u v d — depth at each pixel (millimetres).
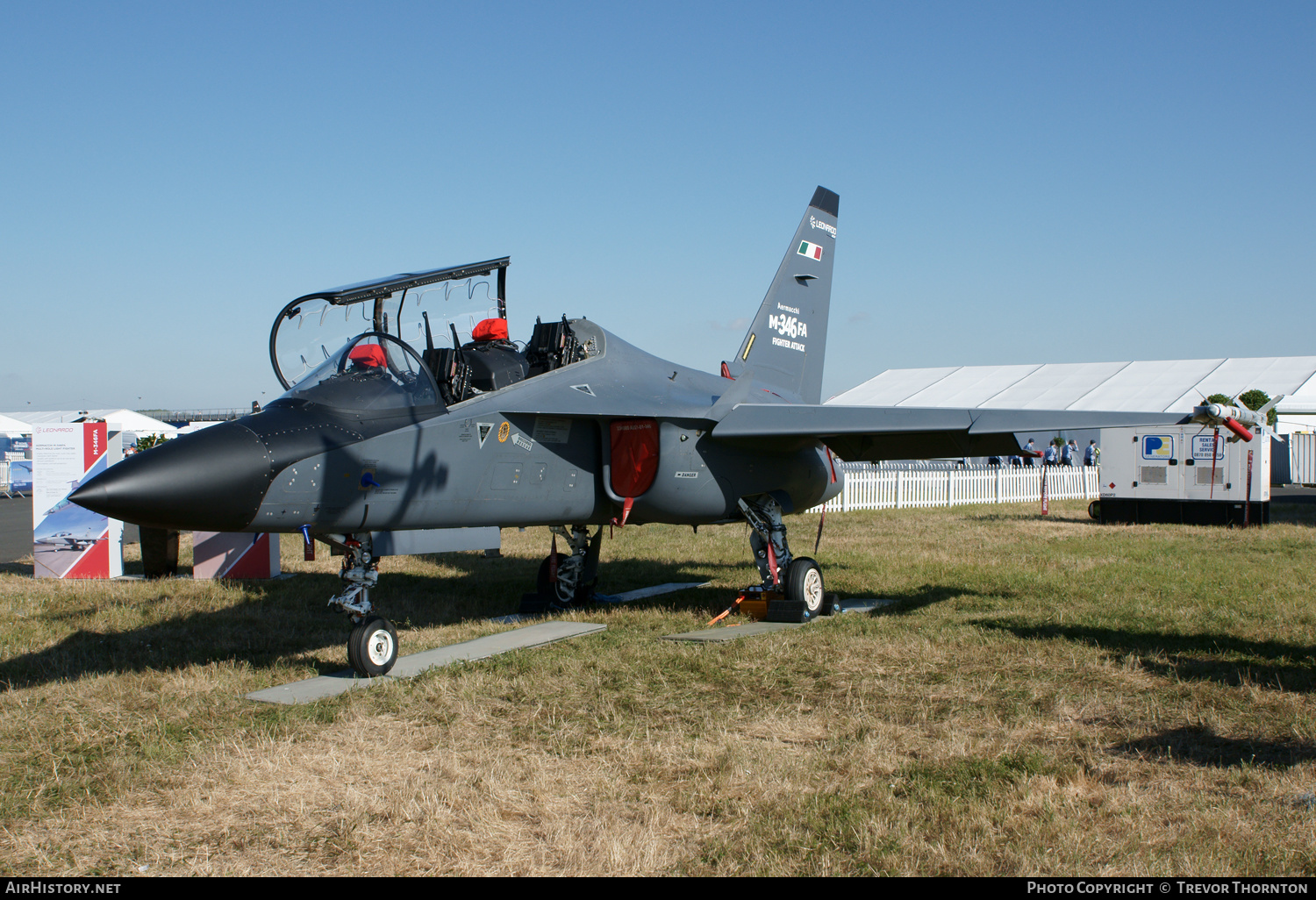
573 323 8820
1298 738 4586
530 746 4727
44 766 4508
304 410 6191
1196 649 6688
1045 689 5633
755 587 8898
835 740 4707
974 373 59469
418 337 7594
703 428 8477
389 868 3359
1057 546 14250
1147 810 3713
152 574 11820
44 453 11961
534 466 7516
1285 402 43688
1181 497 17922
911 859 3340
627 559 13344
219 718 5305
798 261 11766
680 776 4238
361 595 6469
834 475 10453
